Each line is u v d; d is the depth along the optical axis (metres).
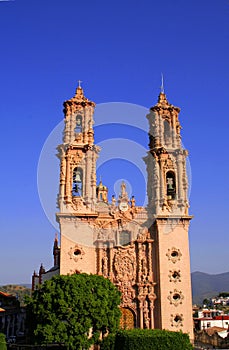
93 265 70.31
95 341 58.12
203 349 74.38
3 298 97.12
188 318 68.69
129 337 51.69
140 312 68.56
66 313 57.00
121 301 69.06
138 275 70.44
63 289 58.88
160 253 71.00
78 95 80.31
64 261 69.19
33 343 57.59
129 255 71.62
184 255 71.62
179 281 70.19
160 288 69.38
